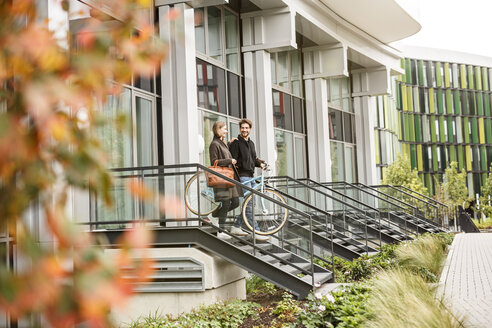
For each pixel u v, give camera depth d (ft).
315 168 67.77
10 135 2.73
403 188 78.28
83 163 3.13
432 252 45.47
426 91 177.99
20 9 3.18
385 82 83.15
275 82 62.49
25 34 3.00
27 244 2.77
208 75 48.49
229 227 30.89
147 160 38.60
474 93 189.67
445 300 25.99
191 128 38.68
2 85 3.02
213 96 48.96
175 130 38.73
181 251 29.53
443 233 70.28
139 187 3.34
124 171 32.07
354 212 53.72
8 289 2.56
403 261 40.75
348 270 39.52
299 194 51.83
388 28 73.31
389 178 115.24
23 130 2.83
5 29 3.08
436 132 179.32
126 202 30.27
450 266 44.37
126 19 3.41
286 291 32.83
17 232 2.95
